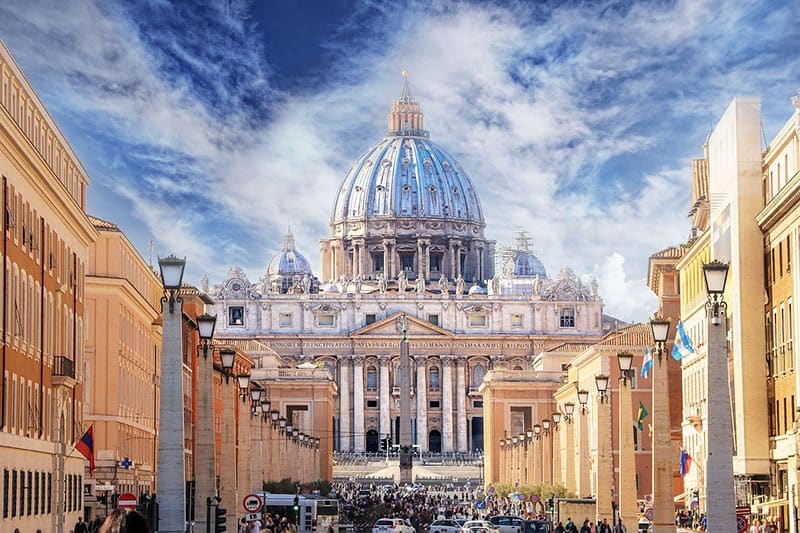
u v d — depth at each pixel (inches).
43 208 2797.7
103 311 3850.9
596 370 5984.3
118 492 3782.0
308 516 4266.7
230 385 2723.9
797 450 2979.8
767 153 3489.2
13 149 2447.1
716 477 1775.3
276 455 5590.6
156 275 4815.5
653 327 2234.3
